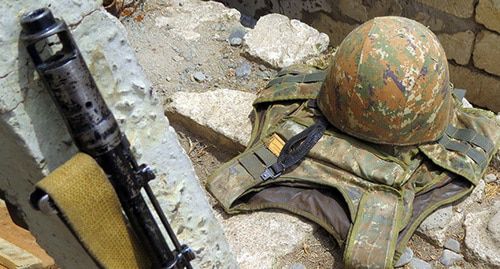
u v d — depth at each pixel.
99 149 1.39
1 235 2.80
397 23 3.05
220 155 3.57
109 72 1.53
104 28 1.48
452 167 3.09
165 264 1.60
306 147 3.12
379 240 2.79
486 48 4.60
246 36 4.12
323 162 3.09
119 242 1.50
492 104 4.81
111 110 1.56
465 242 2.97
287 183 3.09
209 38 4.20
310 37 4.13
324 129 3.18
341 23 5.43
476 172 3.10
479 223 3.03
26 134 1.42
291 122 3.26
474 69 4.77
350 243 2.79
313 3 5.53
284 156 3.11
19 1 1.31
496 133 3.29
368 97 2.95
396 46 2.95
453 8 4.62
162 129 1.70
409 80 2.91
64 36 1.30
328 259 2.95
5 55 1.32
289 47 4.07
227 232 3.00
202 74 3.97
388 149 3.10
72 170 1.36
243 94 3.72
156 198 1.69
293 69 3.64
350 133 3.09
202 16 4.36
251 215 3.08
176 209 1.82
